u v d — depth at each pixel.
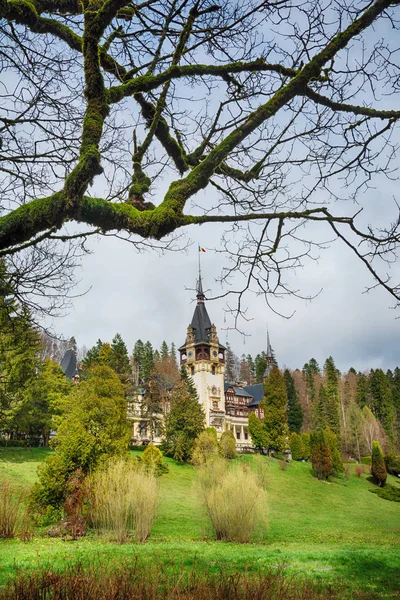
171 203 3.29
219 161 3.48
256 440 59.16
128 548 15.83
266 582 5.73
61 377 43.00
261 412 78.69
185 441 46.97
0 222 3.00
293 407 77.56
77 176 2.99
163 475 40.09
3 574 8.27
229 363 121.06
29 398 32.34
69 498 19.67
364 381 91.69
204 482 22.20
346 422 80.69
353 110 3.97
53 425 39.31
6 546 15.98
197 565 11.41
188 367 72.06
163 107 4.09
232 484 20.75
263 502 20.66
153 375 63.22
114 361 50.47
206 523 23.66
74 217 3.08
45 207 3.03
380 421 84.38
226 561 13.48
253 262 4.53
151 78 3.66
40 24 3.73
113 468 20.38
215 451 43.66
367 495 47.88
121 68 4.25
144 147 4.16
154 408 55.81
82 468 21.30
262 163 4.56
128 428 34.34
